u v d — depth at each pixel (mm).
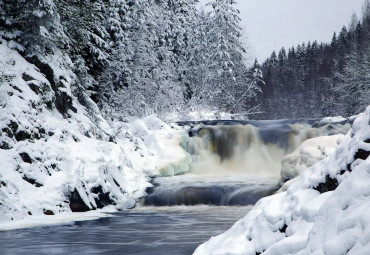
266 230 4836
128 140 21172
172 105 33125
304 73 94938
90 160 15664
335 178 4727
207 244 6090
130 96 27609
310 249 3723
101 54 23281
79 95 19859
